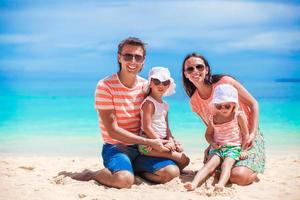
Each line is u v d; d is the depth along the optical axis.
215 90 5.72
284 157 7.96
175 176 5.62
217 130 5.77
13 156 8.45
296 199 5.01
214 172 5.75
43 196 5.04
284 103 18.61
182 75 6.00
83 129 11.99
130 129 5.82
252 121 5.84
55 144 9.93
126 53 5.61
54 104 19.11
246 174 5.53
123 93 5.70
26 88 30.67
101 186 5.45
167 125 5.91
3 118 14.40
